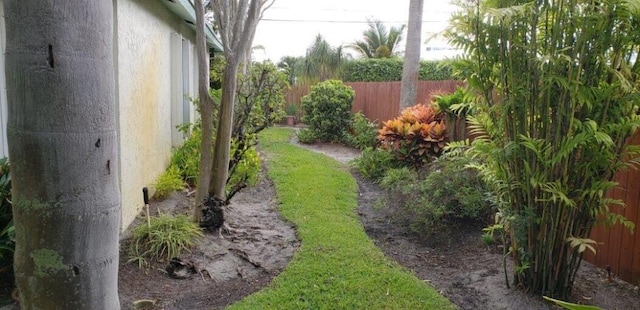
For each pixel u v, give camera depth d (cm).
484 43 298
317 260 377
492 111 309
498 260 393
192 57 920
